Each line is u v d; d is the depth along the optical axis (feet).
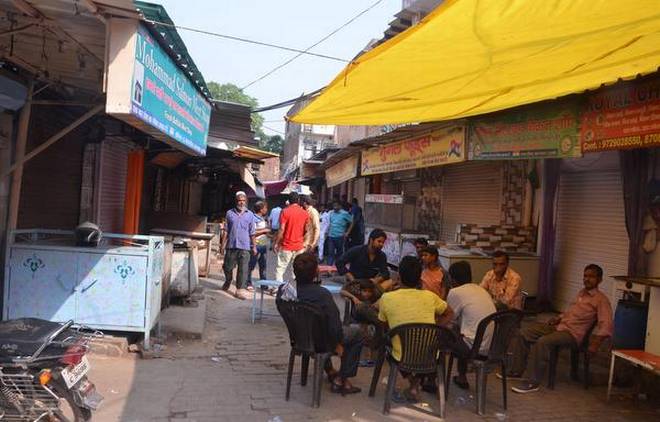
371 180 64.34
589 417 17.19
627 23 12.20
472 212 41.19
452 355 18.56
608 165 27.27
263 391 17.78
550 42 13.88
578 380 20.79
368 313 19.48
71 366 12.89
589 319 20.02
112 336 20.98
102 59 17.95
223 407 16.20
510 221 35.88
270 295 35.01
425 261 22.79
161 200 48.29
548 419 16.88
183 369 19.42
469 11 11.60
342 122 25.53
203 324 25.18
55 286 20.30
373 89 18.98
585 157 28.37
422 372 16.46
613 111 17.87
